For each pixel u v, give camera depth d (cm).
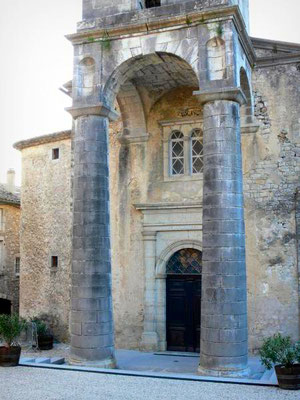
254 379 1088
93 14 1375
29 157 2109
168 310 1562
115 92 1363
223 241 1162
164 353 1509
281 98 1469
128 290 1600
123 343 1585
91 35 1337
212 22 1230
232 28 1220
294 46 1458
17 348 1238
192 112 1591
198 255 1552
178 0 1311
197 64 1239
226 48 1211
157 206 1572
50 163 2011
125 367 1332
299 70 1462
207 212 1188
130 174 1642
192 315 1534
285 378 989
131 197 1630
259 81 1491
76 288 1270
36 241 2014
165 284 1570
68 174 1928
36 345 1702
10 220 2680
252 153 1481
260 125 1479
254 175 1473
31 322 1786
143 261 1589
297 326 1386
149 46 1293
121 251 1623
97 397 930
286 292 1407
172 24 1269
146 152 1633
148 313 1557
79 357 1238
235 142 1199
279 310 1409
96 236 1277
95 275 1262
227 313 1140
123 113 1634
